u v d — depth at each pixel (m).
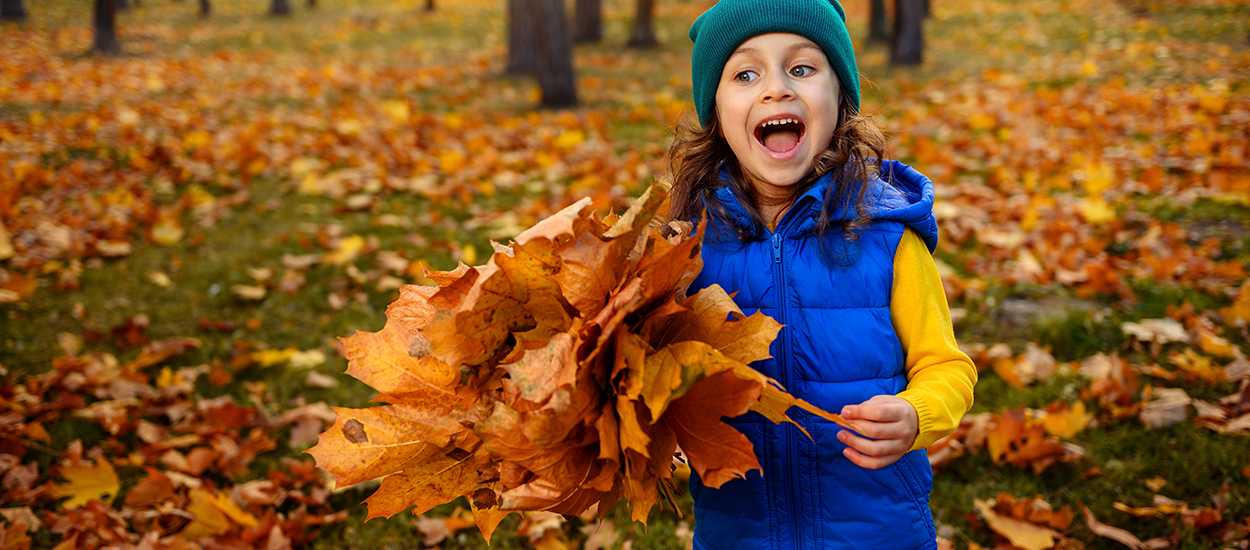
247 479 2.69
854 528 1.30
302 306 4.01
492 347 1.03
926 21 16.66
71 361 3.29
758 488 1.33
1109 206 4.70
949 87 9.62
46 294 4.12
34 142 6.73
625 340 0.94
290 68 12.30
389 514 1.10
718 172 1.41
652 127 7.67
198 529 2.35
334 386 3.34
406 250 4.54
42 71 11.11
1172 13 14.20
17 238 4.70
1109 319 3.40
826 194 1.28
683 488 2.61
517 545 2.41
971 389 1.28
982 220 4.66
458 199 5.49
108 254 4.57
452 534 2.46
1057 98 8.07
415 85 10.32
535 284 0.99
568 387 0.87
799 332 1.29
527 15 11.44
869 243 1.30
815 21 1.27
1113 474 2.50
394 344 1.10
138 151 6.54
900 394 1.21
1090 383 2.99
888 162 1.52
